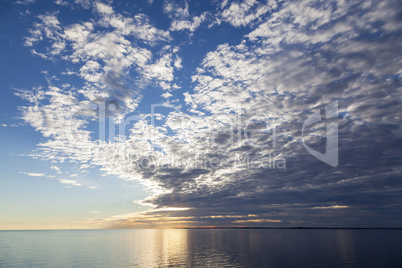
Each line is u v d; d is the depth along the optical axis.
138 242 85.56
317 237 109.56
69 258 45.06
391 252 51.22
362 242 78.06
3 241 90.19
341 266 35.84
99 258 45.09
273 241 84.44
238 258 44.19
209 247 64.81
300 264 37.50
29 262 40.56
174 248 62.88
